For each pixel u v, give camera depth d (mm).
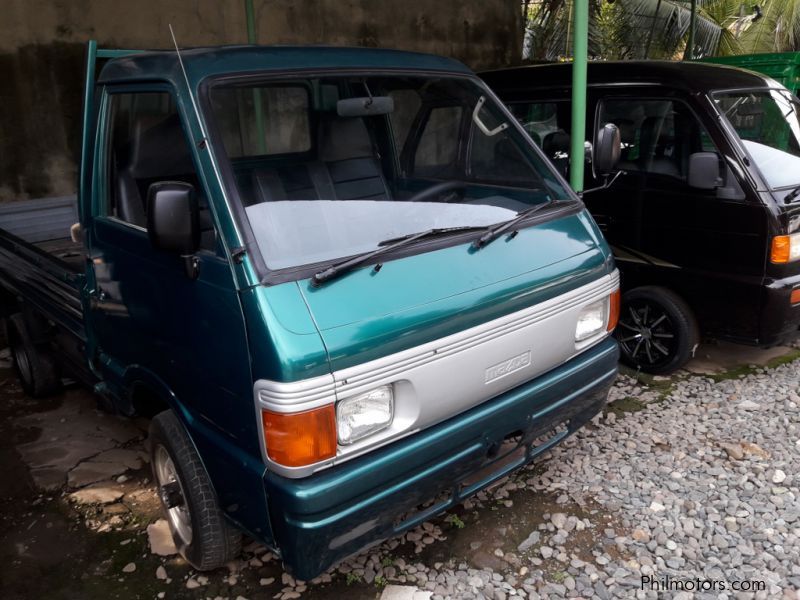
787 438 4129
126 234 3037
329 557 2486
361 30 9234
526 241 3023
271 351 2256
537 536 3287
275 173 2830
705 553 3172
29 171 6746
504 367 2801
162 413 3088
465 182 3490
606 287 3268
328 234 2676
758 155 4621
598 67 5414
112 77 3172
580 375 3154
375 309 2428
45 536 3479
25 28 6539
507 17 11148
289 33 8523
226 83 2717
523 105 5734
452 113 3496
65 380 4988
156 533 3465
